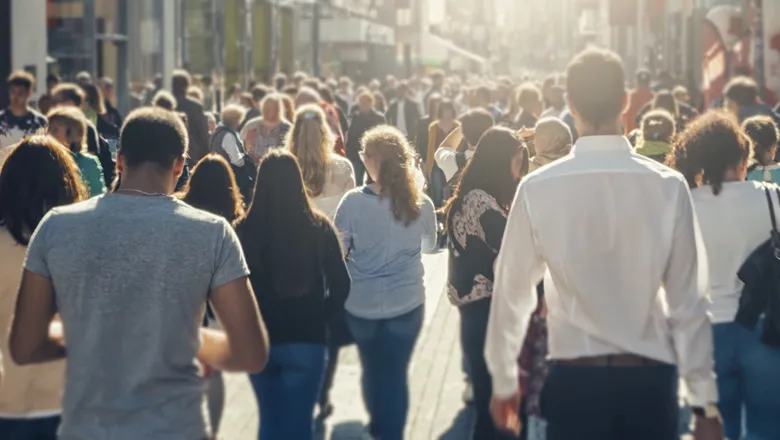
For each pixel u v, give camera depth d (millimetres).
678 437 5062
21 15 26438
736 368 7020
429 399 10406
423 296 8438
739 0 35219
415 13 84500
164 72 37406
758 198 6949
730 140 6961
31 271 4727
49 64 29703
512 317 5152
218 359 4871
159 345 4648
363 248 8273
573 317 5008
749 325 6797
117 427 4629
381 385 8367
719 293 6961
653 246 4961
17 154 5859
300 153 10203
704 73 30312
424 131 23516
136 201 4762
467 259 8031
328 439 9297
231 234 4777
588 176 4996
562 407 5031
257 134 16469
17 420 5633
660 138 12000
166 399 4672
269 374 7270
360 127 25125
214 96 40500
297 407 7254
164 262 4656
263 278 7203
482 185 8047
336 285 7352
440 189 20328
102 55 32781
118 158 4918
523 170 8391
